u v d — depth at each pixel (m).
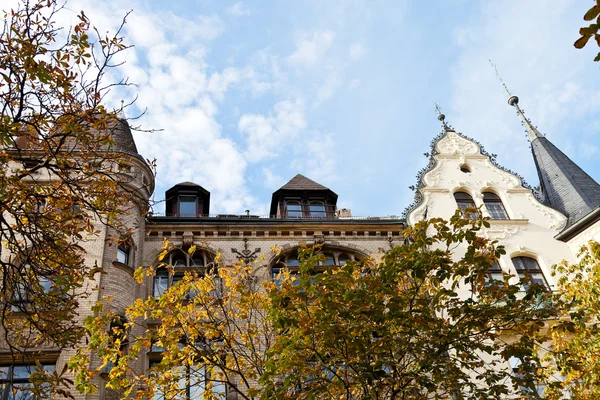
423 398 11.22
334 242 21.98
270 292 11.19
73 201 11.06
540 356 18.00
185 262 20.53
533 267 21.52
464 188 24.03
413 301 11.98
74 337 11.05
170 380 12.12
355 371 10.82
